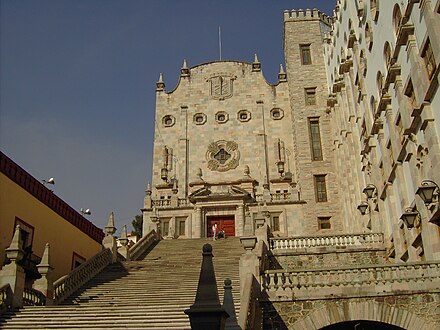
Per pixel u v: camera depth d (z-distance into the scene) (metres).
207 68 51.91
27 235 27.77
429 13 18.92
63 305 19.19
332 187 42.75
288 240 28.89
